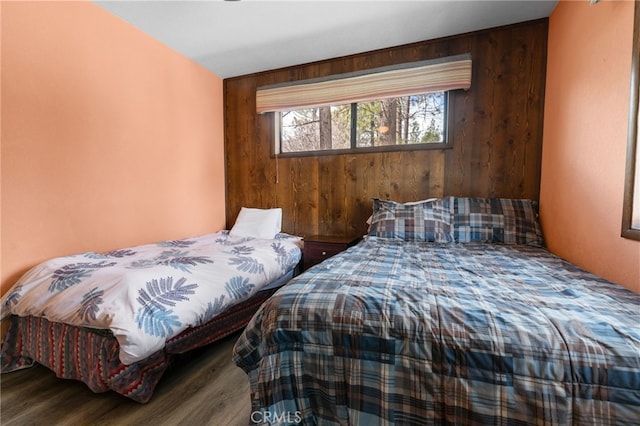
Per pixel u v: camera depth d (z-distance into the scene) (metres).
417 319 0.85
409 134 2.63
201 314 1.55
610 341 0.71
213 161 3.21
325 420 0.94
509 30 2.26
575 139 1.65
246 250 2.27
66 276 1.53
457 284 1.11
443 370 0.79
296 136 3.11
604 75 1.38
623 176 1.22
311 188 3.01
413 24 2.24
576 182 1.63
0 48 1.58
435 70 2.36
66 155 1.90
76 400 1.39
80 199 1.99
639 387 0.65
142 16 2.15
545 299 0.94
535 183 2.25
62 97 1.87
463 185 2.45
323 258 2.59
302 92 2.86
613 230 1.28
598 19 1.44
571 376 0.69
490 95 2.33
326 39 2.46
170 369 1.58
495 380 0.74
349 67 2.76
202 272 1.74
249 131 3.24
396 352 0.84
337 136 2.91
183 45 2.58
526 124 2.26
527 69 2.23
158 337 1.31
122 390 1.32
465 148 2.42
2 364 1.62
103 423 1.25
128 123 2.30
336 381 0.91
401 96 2.54
